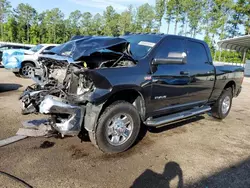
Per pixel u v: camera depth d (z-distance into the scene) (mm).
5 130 4016
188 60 4516
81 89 3240
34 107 3459
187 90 4434
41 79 4016
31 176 2775
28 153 3316
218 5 45656
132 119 3568
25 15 69000
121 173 2986
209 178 3016
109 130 3385
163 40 4055
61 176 2826
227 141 4344
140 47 3996
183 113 4547
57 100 3104
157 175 2996
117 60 3492
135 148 3750
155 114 4031
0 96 6418
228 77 5578
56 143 3691
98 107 3180
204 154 3709
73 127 3150
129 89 3398
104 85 3098
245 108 7465
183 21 55469
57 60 3441
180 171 3135
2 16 66875
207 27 48156
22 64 9844
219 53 38125
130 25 63469
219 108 5688
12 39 65812
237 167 3361
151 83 3670
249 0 42562
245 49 28312
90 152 3484
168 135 4422
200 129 4926
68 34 72812
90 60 3482
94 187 2666
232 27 45969
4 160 3076
